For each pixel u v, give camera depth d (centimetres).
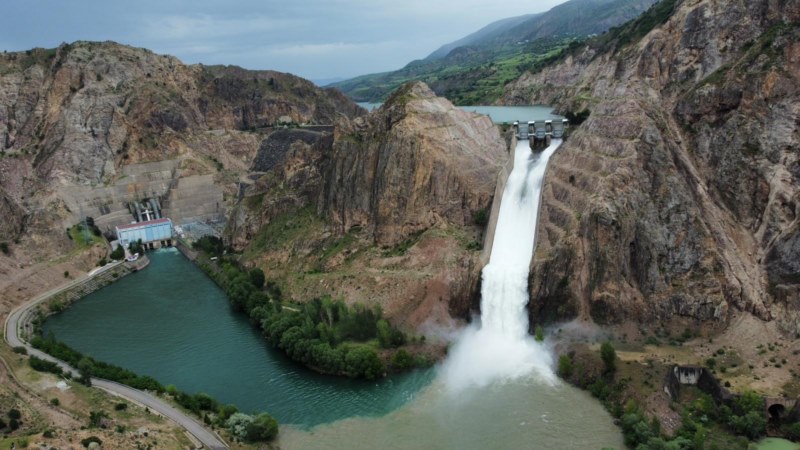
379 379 11531
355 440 9738
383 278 13850
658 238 11994
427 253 14075
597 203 12194
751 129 12181
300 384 11594
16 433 9212
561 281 12262
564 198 13562
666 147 12631
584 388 10625
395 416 10344
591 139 13912
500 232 14462
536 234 13625
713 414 9481
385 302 13312
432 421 10131
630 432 9200
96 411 10062
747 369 10138
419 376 11538
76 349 13725
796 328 10481
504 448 9312
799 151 11494
